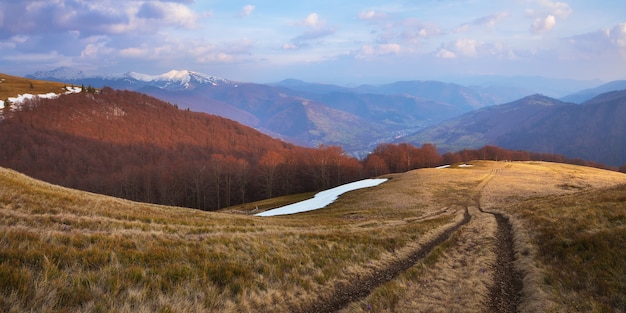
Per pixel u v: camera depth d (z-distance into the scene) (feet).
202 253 41.91
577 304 33.58
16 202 53.72
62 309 23.11
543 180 188.75
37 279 24.90
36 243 32.19
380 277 47.60
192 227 62.75
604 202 71.77
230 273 37.14
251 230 69.87
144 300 27.81
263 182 381.60
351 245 60.13
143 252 37.45
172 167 372.99
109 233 46.06
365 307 35.73
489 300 39.68
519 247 59.57
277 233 64.90
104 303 25.62
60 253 31.14
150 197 336.29
